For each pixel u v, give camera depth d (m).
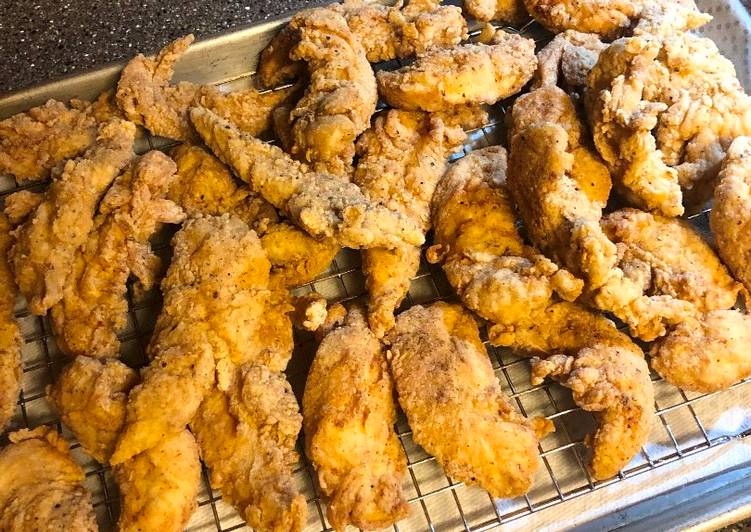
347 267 0.38
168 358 0.31
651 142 0.34
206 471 0.33
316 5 0.45
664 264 0.34
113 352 0.34
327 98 0.36
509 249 0.35
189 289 0.33
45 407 0.34
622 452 0.31
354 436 0.31
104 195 0.35
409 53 0.41
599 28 0.42
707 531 0.30
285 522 0.29
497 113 0.42
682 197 0.37
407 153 0.38
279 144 0.41
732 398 0.34
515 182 0.35
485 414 0.31
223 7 0.45
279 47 0.41
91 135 0.38
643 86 0.37
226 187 0.37
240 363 0.32
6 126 0.37
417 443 0.32
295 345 0.36
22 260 0.34
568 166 0.33
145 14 0.44
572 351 0.33
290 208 0.34
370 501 0.30
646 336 0.33
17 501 0.30
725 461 0.33
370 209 0.33
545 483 0.33
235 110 0.40
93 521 0.30
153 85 0.39
